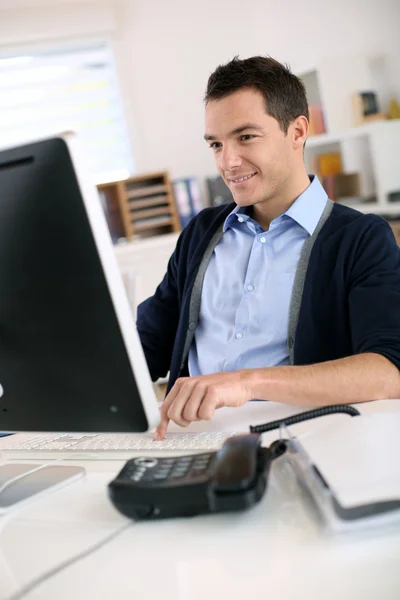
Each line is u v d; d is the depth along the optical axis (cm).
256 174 138
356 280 128
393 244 132
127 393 76
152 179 401
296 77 143
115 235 394
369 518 62
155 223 396
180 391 96
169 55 407
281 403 111
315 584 56
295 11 390
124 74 404
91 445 101
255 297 139
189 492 70
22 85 399
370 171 364
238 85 135
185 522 71
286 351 136
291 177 142
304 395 102
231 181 141
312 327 130
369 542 61
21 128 403
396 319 116
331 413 91
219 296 145
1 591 62
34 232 73
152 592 58
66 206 71
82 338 75
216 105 137
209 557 63
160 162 414
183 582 59
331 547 61
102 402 78
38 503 83
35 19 384
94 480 88
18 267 76
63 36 390
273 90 136
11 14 381
